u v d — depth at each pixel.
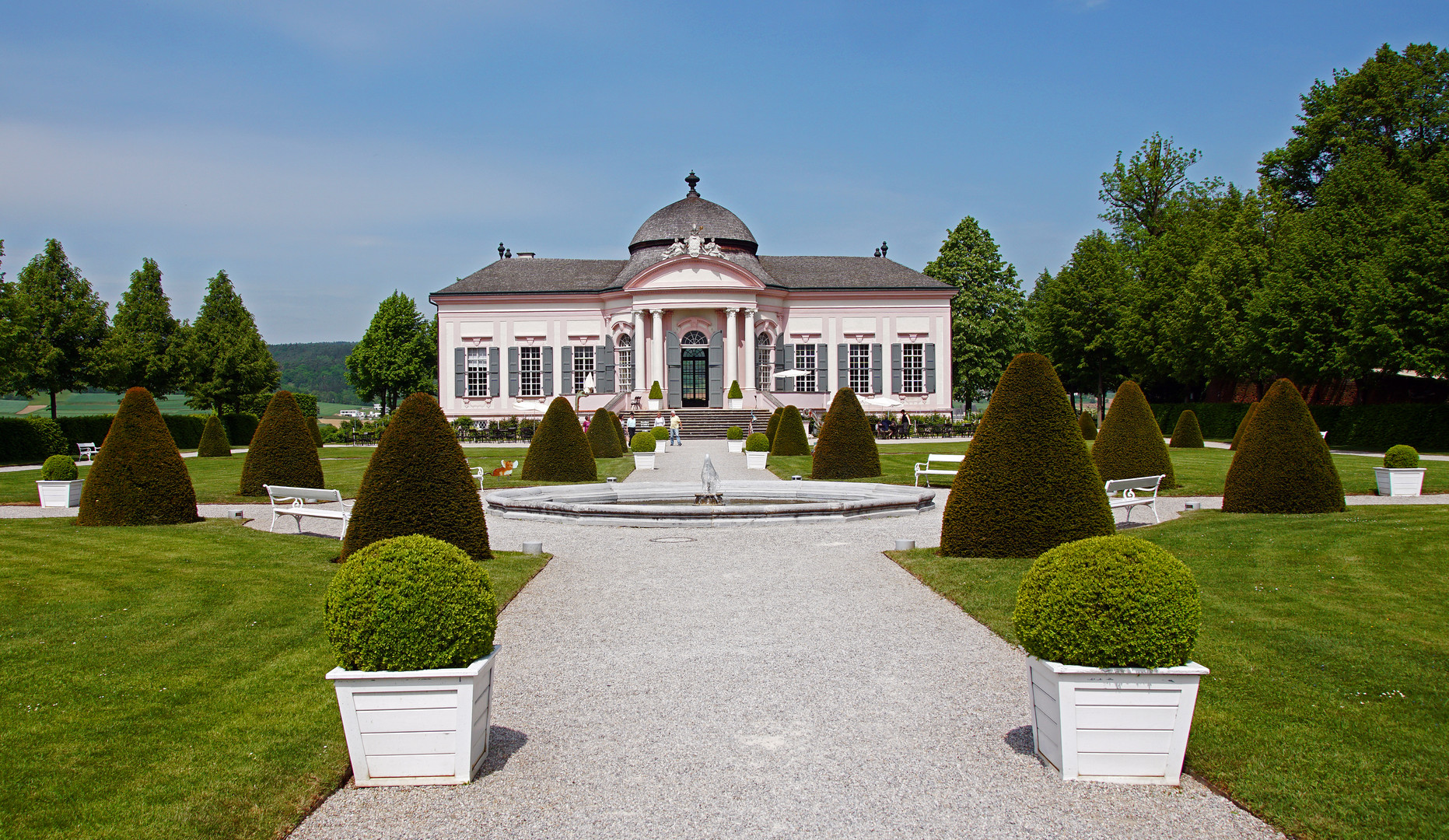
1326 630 9.02
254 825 5.22
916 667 8.27
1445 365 33.75
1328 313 39.03
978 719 6.93
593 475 26.98
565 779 5.88
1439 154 38.00
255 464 22.20
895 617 10.14
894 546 14.76
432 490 12.84
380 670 5.77
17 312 36.34
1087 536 12.94
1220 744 6.22
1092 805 5.46
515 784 5.82
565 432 26.72
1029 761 6.12
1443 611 9.74
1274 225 49.19
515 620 10.16
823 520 17.61
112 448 16.64
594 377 54.66
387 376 81.69
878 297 54.53
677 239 53.94
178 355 56.38
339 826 5.27
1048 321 64.50
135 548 13.66
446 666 5.86
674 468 31.55
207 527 16.20
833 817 5.34
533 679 8.02
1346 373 38.19
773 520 17.39
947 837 5.08
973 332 64.69
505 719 7.03
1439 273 34.28
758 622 9.95
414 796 5.66
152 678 7.68
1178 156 65.12
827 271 57.38
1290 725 6.54
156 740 6.36
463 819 5.34
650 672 8.19
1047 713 6.02
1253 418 17.45
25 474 28.56
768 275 56.56
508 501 19.16
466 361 54.94
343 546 12.80
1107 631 5.65
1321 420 41.47
